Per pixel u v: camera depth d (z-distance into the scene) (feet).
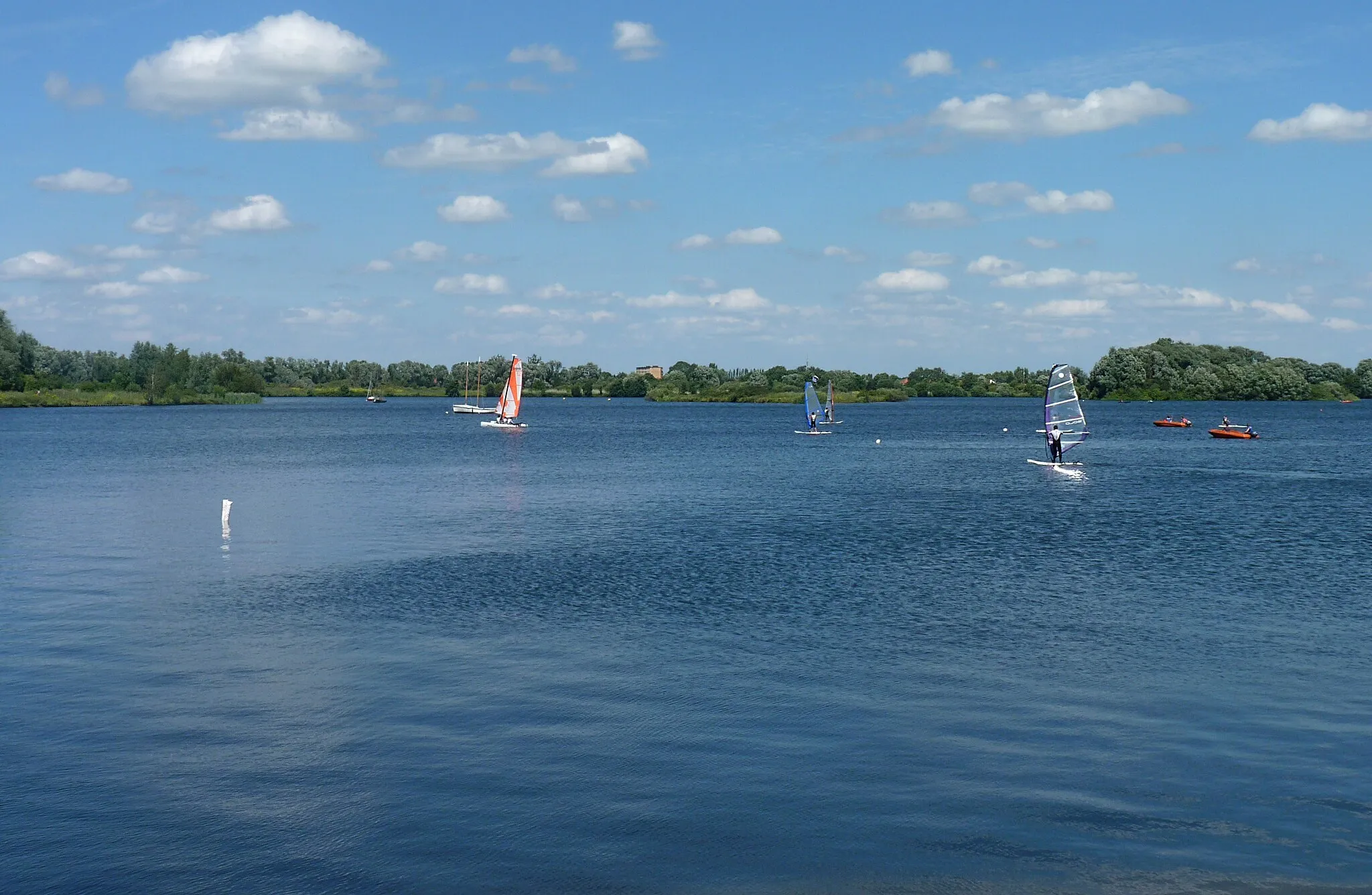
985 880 60.54
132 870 61.72
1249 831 65.92
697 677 96.48
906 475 322.55
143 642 109.70
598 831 65.98
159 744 80.23
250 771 74.95
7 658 103.55
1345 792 71.36
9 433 559.38
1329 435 548.72
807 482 299.58
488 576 147.54
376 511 225.76
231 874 61.31
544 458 397.39
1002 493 267.18
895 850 63.72
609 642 109.50
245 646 108.17
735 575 148.15
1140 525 204.23
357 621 119.34
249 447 453.58
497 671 98.53
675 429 640.99
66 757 77.56
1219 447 455.22
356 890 59.62
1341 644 107.86
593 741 80.53
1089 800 70.28
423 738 81.35
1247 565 156.66
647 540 183.01
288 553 167.73
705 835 65.51
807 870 61.57
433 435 551.59
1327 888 59.47
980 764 76.18
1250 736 81.35
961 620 119.34
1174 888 59.52
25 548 173.06
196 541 180.96
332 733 82.28
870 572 150.82
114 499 248.73
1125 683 94.73
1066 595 133.80
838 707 88.07
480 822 67.26
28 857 63.10
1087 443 485.97
